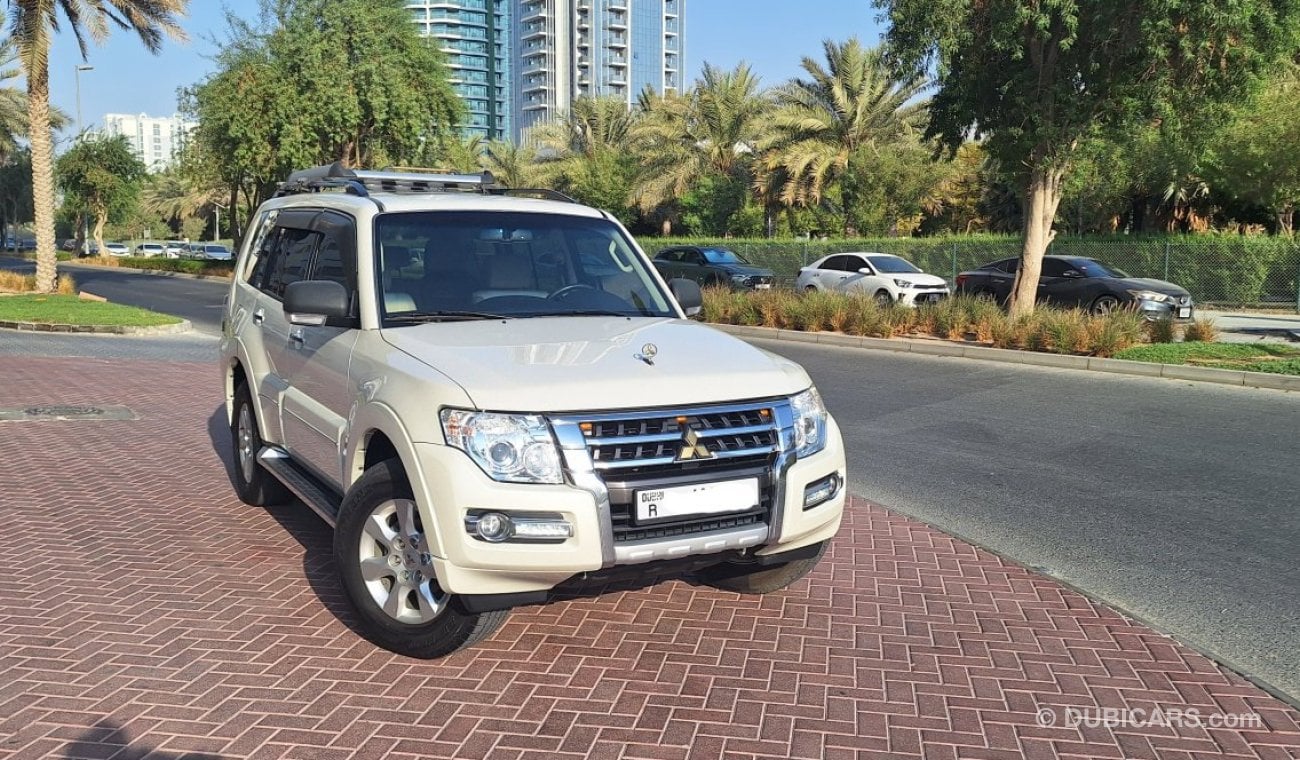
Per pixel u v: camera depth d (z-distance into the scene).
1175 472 8.03
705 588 5.22
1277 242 25.25
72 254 76.00
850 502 7.10
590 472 3.73
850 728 3.74
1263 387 12.48
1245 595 5.30
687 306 5.45
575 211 5.70
